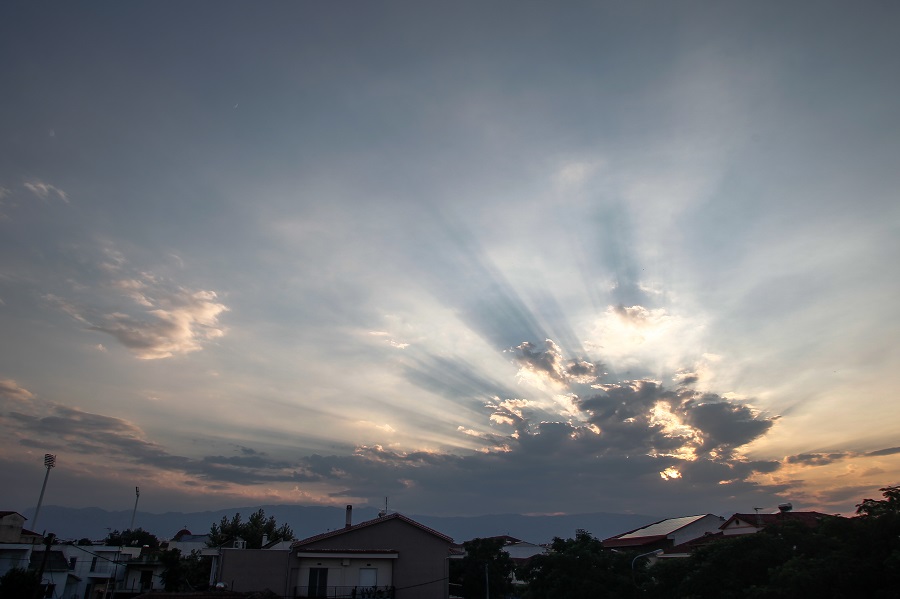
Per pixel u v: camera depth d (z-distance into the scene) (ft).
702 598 89.45
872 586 65.21
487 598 163.94
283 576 128.88
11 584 142.72
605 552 125.49
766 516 137.59
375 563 133.80
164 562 205.16
